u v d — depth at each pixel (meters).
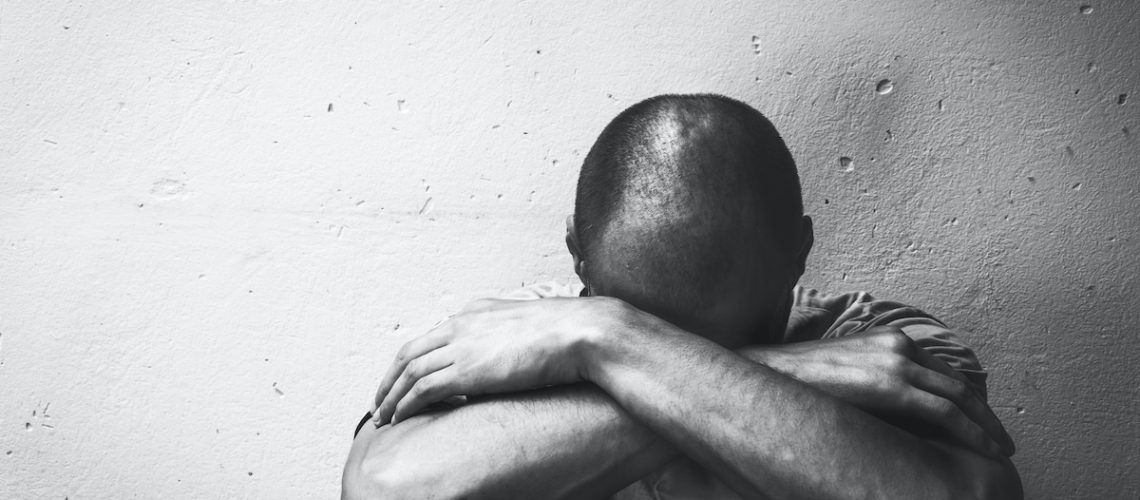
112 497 1.48
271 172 1.48
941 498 0.84
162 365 1.48
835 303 1.29
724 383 0.86
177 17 1.50
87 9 1.50
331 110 1.49
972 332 1.47
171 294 1.49
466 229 1.48
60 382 1.48
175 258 1.48
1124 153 1.47
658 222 0.87
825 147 1.48
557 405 0.91
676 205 0.87
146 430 1.48
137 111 1.49
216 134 1.49
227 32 1.50
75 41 1.50
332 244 1.48
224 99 1.49
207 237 1.48
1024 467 1.46
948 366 0.98
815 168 1.48
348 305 1.48
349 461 0.98
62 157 1.49
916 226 1.47
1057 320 1.46
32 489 1.48
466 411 0.92
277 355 1.48
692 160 0.88
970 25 1.48
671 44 1.48
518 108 1.48
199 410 1.48
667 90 1.48
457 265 1.48
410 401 0.94
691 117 0.91
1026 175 1.47
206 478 1.48
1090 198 1.46
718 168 0.88
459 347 0.94
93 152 1.49
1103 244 1.46
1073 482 1.46
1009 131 1.47
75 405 1.48
